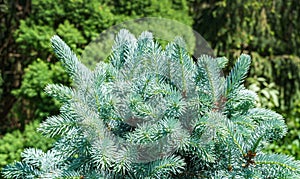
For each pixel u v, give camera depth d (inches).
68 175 47.0
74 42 147.4
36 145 140.9
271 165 47.0
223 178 46.4
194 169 49.6
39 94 149.6
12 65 182.7
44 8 154.8
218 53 186.1
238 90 50.6
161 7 157.2
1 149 141.5
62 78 147.0
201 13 191.3
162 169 45.6
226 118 47.8
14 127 171.8
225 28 186.5
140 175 46.5
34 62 148.4
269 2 188.4
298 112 179.8
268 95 168.6
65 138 48.9
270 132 47.9
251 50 192.2
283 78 186.4
